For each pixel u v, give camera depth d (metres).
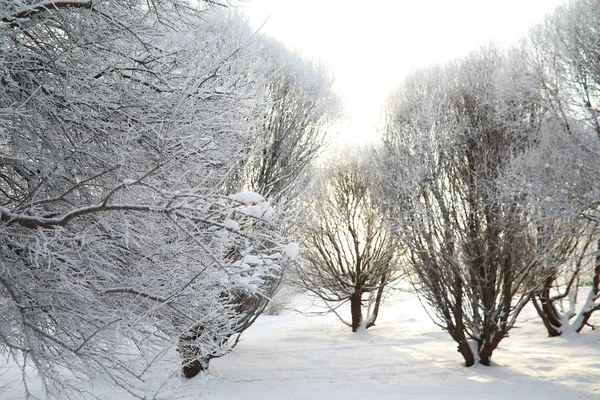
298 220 8.90
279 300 20.56
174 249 4.23
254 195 3.64
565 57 10.05
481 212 9.90
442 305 10.26
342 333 16.27
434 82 11.61
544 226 9.84
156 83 4.34
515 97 10.26
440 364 10.66
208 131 3.98
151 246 4.25
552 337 13.20
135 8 4.31
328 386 8.87
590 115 9.91
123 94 4.08
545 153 9.84
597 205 9.73
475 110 10.40
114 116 4.03
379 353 12.18
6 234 3.50
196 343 4.37
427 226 10.05
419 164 10.11
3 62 3.33
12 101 3.72
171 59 4.61
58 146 3.90
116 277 3.88
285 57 10.83
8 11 3.44
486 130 10.15
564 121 10.09
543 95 10.23
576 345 12.14
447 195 10.07
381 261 16.05
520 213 9.59
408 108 11.44
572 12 10.34
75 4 3.64
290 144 10.19
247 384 8.92
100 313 3.80
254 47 9.11
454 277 10.12
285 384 8.99
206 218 3.64
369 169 15.08
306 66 11.47
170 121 3.56
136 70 4.21
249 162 8.98
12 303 3.47
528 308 17.42
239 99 4.55
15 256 3.59
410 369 10.27
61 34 4.07
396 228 10.84
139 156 4.04
